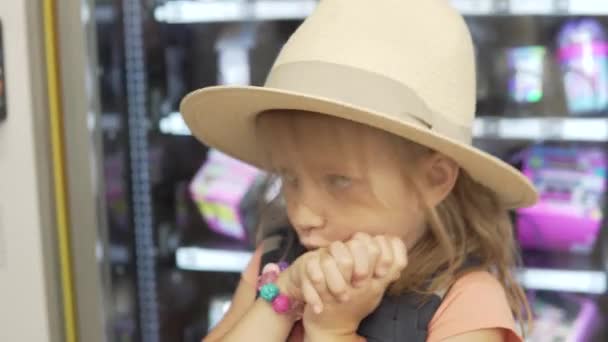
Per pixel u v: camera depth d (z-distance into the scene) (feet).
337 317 2.20
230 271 4.42
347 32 2.15
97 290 3.43
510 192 2.36
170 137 4.58
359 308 2.18
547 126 4.02
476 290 2.32
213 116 2.54
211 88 2.21
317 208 2.19
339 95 2.06
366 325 2.35
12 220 3.38
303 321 2.30
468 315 2.26
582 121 3.99
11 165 3.34
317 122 2.14
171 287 4.52
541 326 4.28
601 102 4.20
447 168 2.25
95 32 3.45
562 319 4.30
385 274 2.09
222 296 4.69
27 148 3.31
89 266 3.41
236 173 4.62
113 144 3.81
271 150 2.30
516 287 2.59
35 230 3.37
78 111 3.32
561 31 4.31
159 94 4.38
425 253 2.36
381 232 2.21
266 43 4.51
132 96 4.20
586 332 4.24
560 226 4.34
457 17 2.31
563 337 4.23
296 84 2.12
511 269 2.62
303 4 4.15
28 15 3.23
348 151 2.12
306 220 2.20
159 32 4.37
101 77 3.58
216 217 4.61
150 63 4.30
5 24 3.24
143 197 4.27
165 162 4.53
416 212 2.27
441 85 2.15
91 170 3.36
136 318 4.20
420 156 2.20
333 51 2.12
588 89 4.20
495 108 4.33
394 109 2.04
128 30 4.16
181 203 4.65
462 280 2.36
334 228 2.21
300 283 2.16
